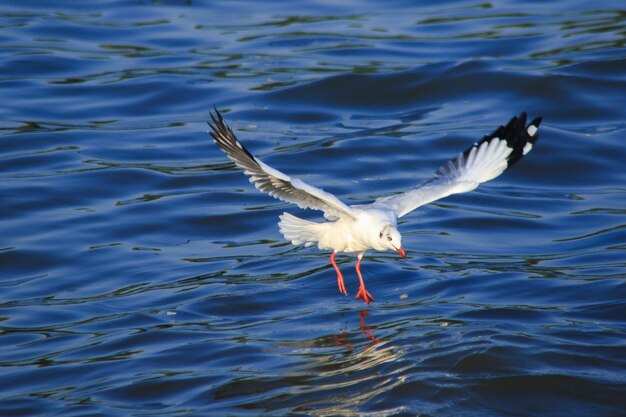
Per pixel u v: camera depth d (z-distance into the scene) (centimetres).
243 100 2195
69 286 1457
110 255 1555
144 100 2205
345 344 1206
